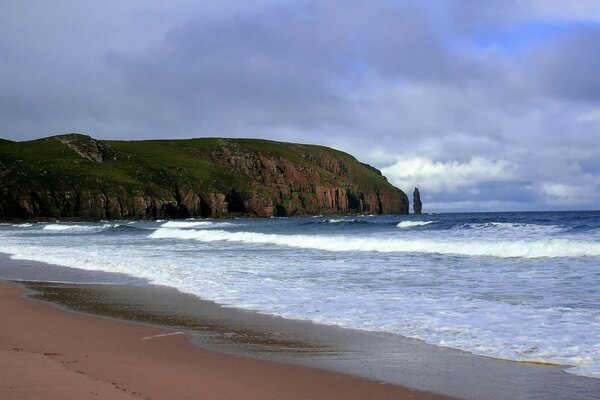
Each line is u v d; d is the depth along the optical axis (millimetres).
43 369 6648
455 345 8016
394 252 23172
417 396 5883
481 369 6844
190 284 14906
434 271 16562
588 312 9992
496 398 5801
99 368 6848
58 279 16641
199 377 6520
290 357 7492
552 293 12172
